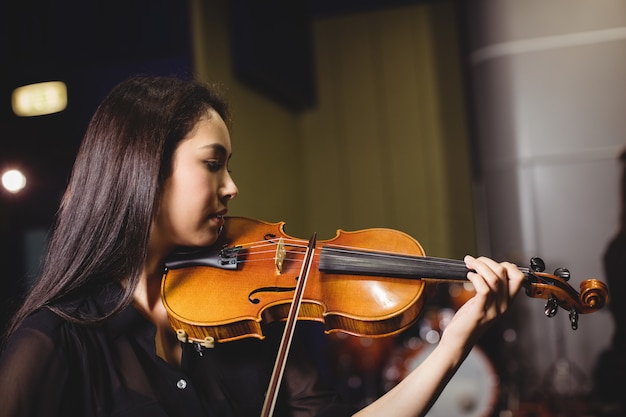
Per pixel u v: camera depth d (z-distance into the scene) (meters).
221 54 4.74
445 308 4.70
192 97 1.31
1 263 3.97
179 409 1.22
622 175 4.12
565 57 4.59
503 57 4.71
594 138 4.53
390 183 6.34
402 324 1.34
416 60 6.30
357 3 6.38
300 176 6.38
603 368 4.07
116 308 1.19
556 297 1.29
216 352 1.33
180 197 1.27
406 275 1.36
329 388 1.41
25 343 1.11
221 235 1.53
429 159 6.25
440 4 6.25
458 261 1.35
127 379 1.20
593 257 4.50
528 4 4.66
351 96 6.45
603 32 4.53
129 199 1.22
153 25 4.30
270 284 1.40
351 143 6.44
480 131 4.90
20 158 4.18
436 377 1.20
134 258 1.22
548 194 4.59
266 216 5.43
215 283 1.37
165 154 1.26
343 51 6.48
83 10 4.34
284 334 1.27
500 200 4.75
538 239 4.60
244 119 5.12
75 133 4.25
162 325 1.33
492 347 4.64
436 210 6.21
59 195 4.10
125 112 1.26
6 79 4.31
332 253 1.44
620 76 4.51
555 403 4.26
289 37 5.86
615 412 3.87
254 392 1.32
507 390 4.41
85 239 1.21
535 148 4.62
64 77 4.31
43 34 4.35
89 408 1.16
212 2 4.66
